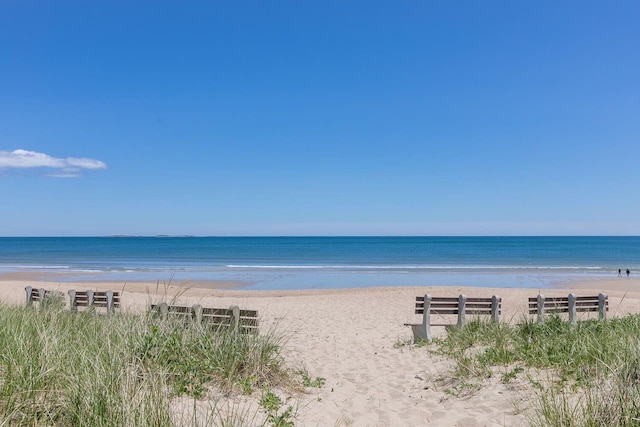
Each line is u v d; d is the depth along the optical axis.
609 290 25.06
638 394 4.00
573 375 5.61
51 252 77.19
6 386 3.90
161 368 4.87
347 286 28.61
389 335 11.41
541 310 10.52
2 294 21.03
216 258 60.03
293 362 7.71
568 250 78.25
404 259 57.25
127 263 49.97
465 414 5.16
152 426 3.62
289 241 148.25
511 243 115.50
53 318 6.98
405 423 5.09
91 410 3.65
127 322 6.26
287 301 19.06
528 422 4.56
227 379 5.47
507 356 6.86
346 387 6.57
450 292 22.48
